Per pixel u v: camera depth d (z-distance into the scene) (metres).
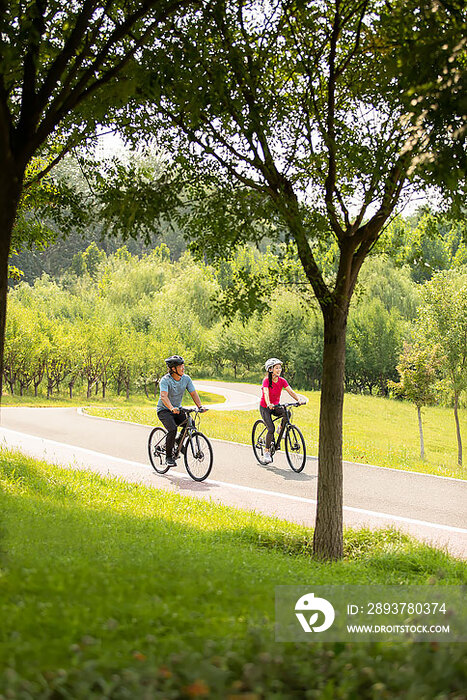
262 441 14.49
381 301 73.12
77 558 5.04
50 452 15.23
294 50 7.77
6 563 4.44
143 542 6.50
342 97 7.97
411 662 2.96
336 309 7.88
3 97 5.71
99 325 65.12
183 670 2.74
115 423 21.61
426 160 5.48
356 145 7.17
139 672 2.72
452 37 5.08
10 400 51.09
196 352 78.44
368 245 7.82
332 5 7.64
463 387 32.38
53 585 3.90
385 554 7.62
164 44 6.70
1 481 10.08
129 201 7.33
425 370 32.25
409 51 5.52
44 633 3.13
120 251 124.94
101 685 2.59
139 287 87.62
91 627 3.21
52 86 6.20
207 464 12.41
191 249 7.61
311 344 76.81
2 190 5.75
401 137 6.94
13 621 3.24
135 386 67.44
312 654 3.15
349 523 9.79
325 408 7.96
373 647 3.23
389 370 72.00
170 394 12.55
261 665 2.87
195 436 12.50
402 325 71.94
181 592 4.10
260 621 3.56
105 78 6.57
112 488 10.66
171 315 80.00
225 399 55.72
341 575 6.34
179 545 6.73
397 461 17.77
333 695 2.71
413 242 8.70
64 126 8.38
